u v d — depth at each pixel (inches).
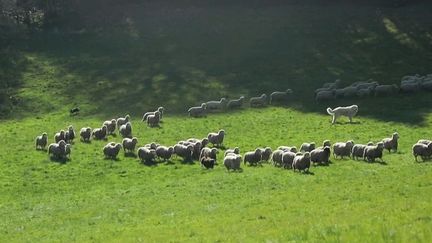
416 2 3961.6
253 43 3503.9
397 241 785.6
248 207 1299.2
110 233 1167.6
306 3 4082.2
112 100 2829.7
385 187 1357.0
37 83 3046.3
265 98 2677.2
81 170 1823.3
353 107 2316.7
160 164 1851.6
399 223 917.2
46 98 2869.1
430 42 3373.5
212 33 3668.8
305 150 1860.2
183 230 1111.6
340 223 965.2
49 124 2517.2
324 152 1740.9
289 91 2751.0
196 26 3789.4
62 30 3811.5
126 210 1385.3
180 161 1876.2
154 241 1028.5
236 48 3452.3
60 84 3034.0
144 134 2250.2
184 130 2301.9
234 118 2471.7
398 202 1157.1
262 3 4106.8
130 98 2844.5
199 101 2778.1
